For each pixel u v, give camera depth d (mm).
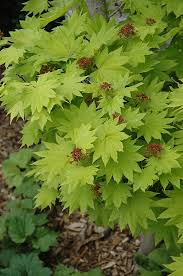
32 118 1170
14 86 1209
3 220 2123
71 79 1205
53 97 1150
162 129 1214
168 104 1270
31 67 1298
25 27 1422
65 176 1129
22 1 3189
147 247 1836
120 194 1195
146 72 1347
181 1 1361
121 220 1239
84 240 2156
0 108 2941
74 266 2061
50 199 1438
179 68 1383
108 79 1239
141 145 1236
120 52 1246
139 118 1187
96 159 1125
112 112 1188
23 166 2357
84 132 1147
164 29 1436
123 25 1342
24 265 1916
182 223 1148
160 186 1312
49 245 2055
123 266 2029
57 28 1382
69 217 2270
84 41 1288
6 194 2408
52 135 1342
